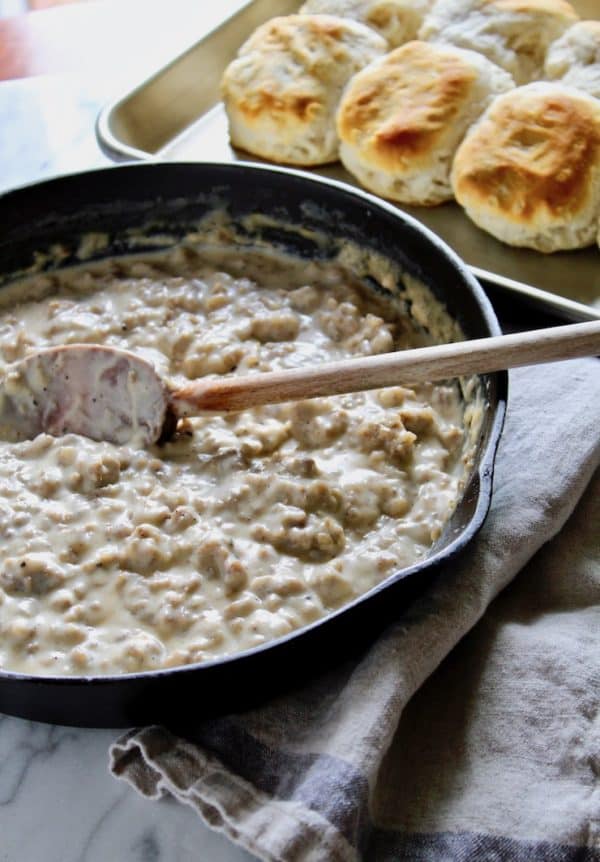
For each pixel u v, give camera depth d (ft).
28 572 1.79
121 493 1.88
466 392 1.97
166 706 1.65
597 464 1.97
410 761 1.73
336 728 1.67
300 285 2.19
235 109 2.59
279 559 1.83
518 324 2.24
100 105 2.73
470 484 1.77
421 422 1.96
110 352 1.92
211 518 1.86
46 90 2.78
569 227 2.34
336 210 2.14
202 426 1.96
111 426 1.94
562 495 1.90
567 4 2.69
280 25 2.66
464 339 1.97
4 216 2.13
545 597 1.88
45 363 1.94
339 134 2.53
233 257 2.24
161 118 2.65
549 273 2.34
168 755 1.67
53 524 1.85
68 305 2.15
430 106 2.47
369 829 1.66
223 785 1.65
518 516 1.87
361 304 2.15
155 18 2.98
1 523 1.85
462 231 2.43
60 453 1.91
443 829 1.66
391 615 1.70
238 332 2.09
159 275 2.20
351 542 1.86
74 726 1.71
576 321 2.18
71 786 1.71
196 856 1.66
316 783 1.62
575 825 1.64
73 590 1.79
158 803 1.70
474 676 1.78
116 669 1.73
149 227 2.23
